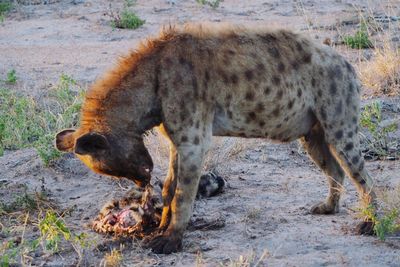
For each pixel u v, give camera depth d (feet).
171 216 34.73
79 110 50.72
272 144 46.93
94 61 62.49
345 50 62.28
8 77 57.72
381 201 36.58
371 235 35.01
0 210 38.17
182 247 34.06
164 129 34.01
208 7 77.30
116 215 35.94
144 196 35.91
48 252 33.96
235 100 34.27
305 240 34.68
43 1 80.18
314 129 36.70
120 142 33.24
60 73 59.77
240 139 45.14
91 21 73.15
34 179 42.98
